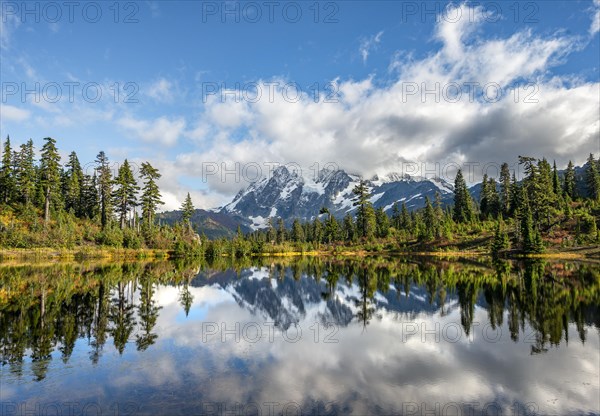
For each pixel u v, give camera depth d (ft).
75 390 34.68
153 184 287.48
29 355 44.65
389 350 48.62
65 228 221.46
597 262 188.75
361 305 83.51
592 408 32.17
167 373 39.29
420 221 379.76
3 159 248.73
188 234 342.64
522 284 107.86
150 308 76.13
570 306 75.20
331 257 307.58
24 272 134.82
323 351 48.01
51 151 233.76
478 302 81.82
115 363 42.22
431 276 137.28
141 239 267.80
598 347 48.85
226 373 39.60
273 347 49.78
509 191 346.74
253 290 112.37
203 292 104.12
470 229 318.45
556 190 352.08
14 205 236.22
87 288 99.35
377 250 327.67
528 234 234.17
